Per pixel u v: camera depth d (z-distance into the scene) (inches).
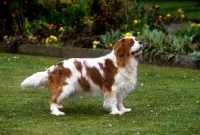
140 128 335.6
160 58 581.0
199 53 562.3
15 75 520.7
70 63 372.5
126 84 372.5
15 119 357.7
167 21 707.4
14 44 671.1
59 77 369.7
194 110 385.7
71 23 703.7
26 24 709.9
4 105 398.0
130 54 369.4
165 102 412.8
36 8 738.2
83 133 323.0
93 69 370.6
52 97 371.9
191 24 695.1
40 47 655.8
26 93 442.0
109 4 658.2
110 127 337.7
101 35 642.8
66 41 676.1
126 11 664.4
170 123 347.6
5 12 718.5
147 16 677.3
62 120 355.9
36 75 372.2
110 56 372.2
